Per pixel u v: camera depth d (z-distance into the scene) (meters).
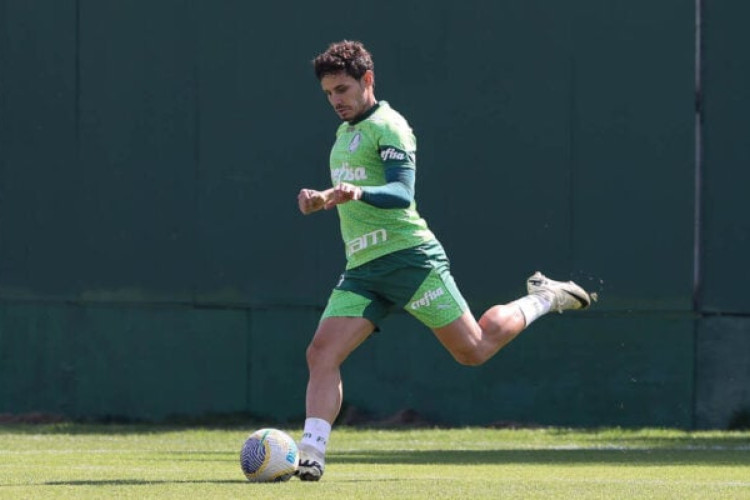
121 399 65.12
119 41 65.00
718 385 58.66
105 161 65.25
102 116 65.31
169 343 64.56
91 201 65.50
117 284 65.19
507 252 60.44
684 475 32.84
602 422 59.69
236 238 63.72
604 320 59.62
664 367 59.12
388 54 61.59
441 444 51.78
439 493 24.56
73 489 25.36
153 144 64.62
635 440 53.75
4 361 66.69
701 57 58.59
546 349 60.22
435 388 61.34
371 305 27.56
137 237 64.94
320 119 62.53
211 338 64.06
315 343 27.48
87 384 65.62
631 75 59.22
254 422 63.31
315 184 62.56
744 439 53.91
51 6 65.94
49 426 63.06
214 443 52.41
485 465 37.47
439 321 27.98
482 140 60.72
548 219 60.03
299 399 62.97
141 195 64.88
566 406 60.06
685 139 58.78
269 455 26.69
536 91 60.16
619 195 59.34
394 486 26.05
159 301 64.69
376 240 27.36
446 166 61.03
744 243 58.38
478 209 60.72
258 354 63.41
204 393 64.19
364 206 27.30
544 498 24.03
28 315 66.31
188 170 64.19
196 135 64.06
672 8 58.78
